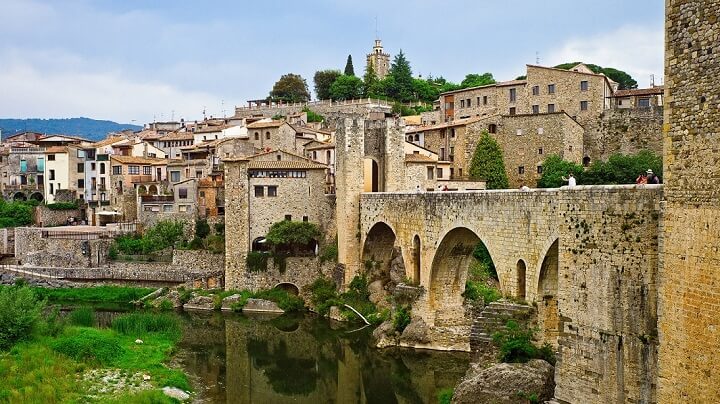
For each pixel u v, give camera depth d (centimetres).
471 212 5938
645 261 3494
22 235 11712
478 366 4953
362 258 9069
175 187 11888
